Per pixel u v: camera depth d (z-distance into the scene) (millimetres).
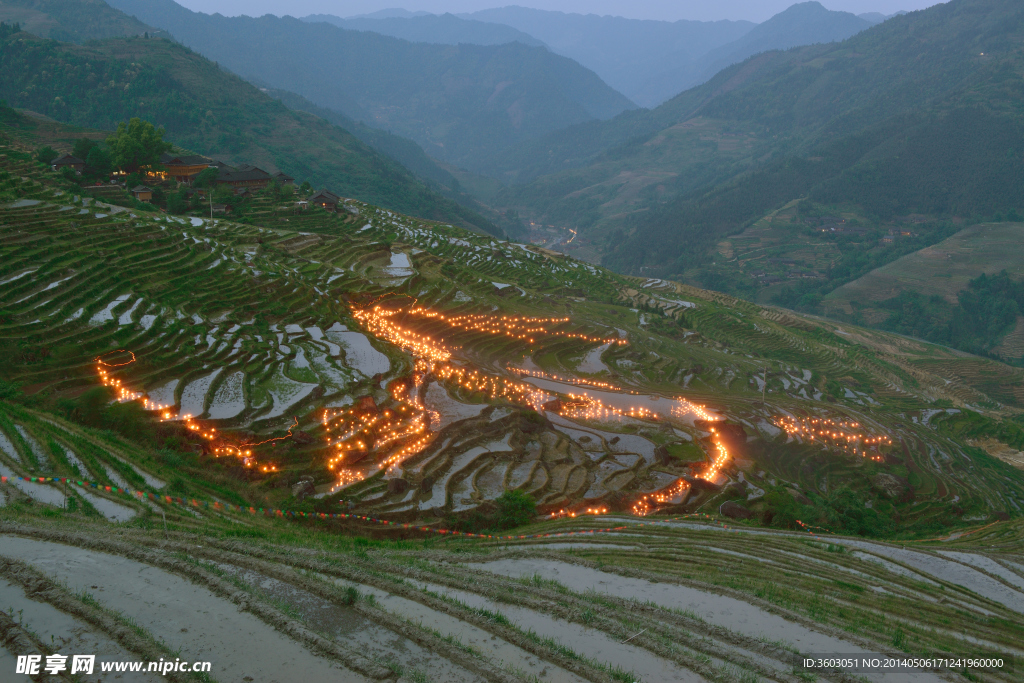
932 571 25859
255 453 34312
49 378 37156
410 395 49125
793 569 23188
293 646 11867
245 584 14375
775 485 46719
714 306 160500
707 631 15102
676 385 83812
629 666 12695
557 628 14250
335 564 16781
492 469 39469
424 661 11945
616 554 23219
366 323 66438
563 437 49344
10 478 22266
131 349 43031
